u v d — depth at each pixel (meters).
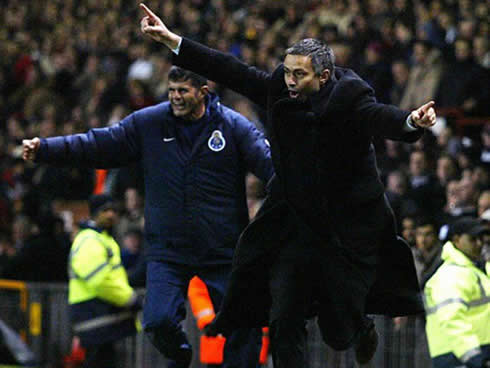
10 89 64.75
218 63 18.64
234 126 22.42
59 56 63.06
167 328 21.92
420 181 35.97
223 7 57.94
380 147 39.53
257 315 19.06
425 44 43.66
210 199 22.27
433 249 29.06
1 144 58.06
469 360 24.27
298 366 18.27
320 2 53.19
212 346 25.50
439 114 41.09
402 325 30.98
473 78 41.81
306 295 18.34
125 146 22.48
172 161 22.27
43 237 39.88
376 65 45.25
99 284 32.06
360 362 20.50
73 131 53.81
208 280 22.34
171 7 61.16
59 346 37.84
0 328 22.47
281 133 17.59
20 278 39.59
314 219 17.69
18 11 72.94
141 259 34.81
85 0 69.88
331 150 17.38
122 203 42.53
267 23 53.97
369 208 17.81
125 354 36.31
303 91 17.33
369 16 49.84
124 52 59.19
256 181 36.19
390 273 18.66
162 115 22.41
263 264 18.53
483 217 29.31
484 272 25.50
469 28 43.53
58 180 46.31
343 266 17.98
